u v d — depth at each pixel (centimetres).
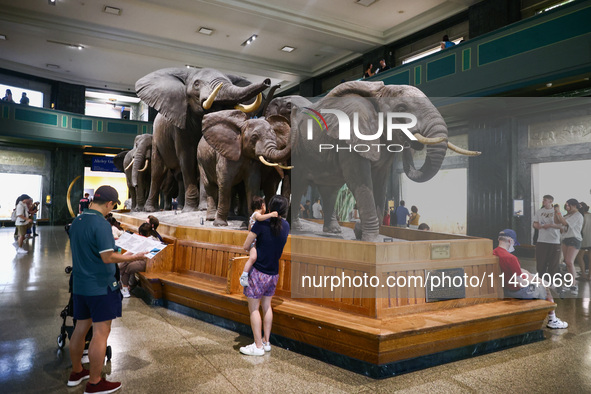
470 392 261
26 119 1742
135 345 348
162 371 296
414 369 296
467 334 318
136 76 1894
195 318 432
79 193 2036
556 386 270
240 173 541
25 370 300
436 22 1241
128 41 1420
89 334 321
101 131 1964
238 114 524
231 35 1441
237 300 371
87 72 1848
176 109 679
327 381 279
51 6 1241
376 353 282
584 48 706
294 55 1625
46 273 693
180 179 858
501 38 841
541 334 369
